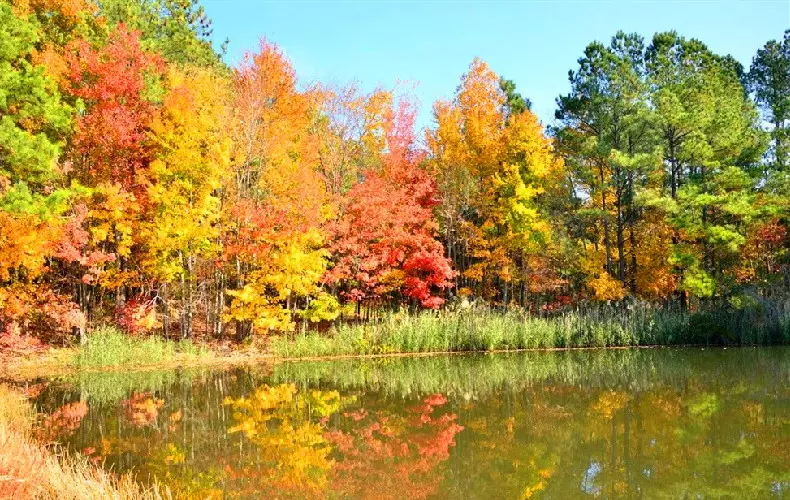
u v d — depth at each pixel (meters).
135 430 11.81
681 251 26.64
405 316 25.58
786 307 24.67
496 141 29.53
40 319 22.86
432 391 16.03
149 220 22.08
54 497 6.80
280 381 17.81
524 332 24.58
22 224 17.97
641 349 23.91
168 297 25.09
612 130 29.73
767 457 9.62
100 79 20.98
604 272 29.14
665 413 12.67
